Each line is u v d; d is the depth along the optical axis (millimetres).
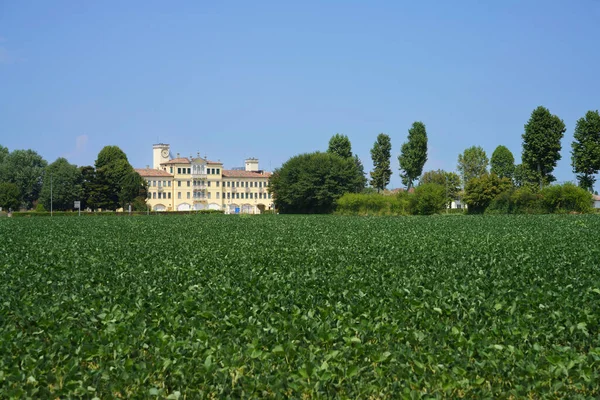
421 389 10445
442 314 14727
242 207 170250
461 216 82750
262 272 22484
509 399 10250
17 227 58656
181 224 65188
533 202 90062
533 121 111062
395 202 101562
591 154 103438
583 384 10273
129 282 20188
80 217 98188
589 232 42938
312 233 47000
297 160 136625
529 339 12391
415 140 136375
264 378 10500
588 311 14164
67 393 10086
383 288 17984
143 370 10734
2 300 16688
